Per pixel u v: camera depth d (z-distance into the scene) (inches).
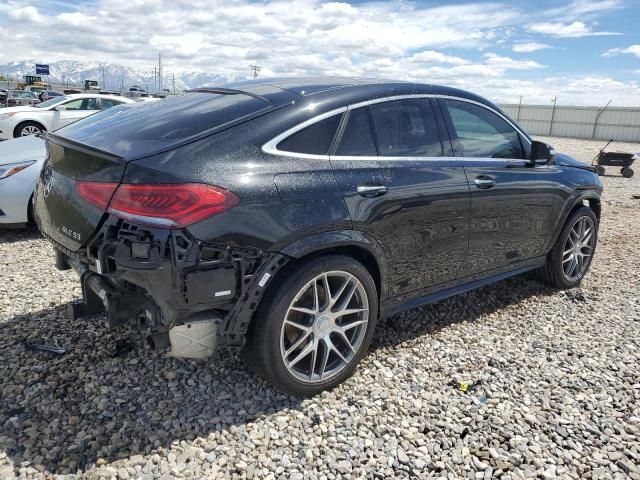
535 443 104.0
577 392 122.8
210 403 110.9
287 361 110.4
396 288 129.8
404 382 123.6
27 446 95.0
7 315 147.5
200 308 96.7
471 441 103.7
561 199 173.2
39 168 224.1
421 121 134.2
